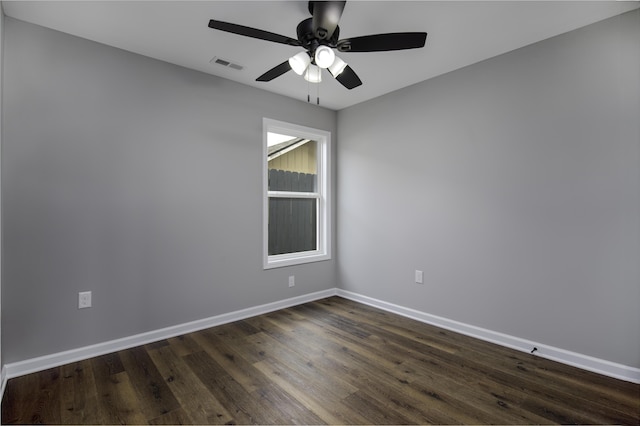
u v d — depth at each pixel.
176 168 2.82
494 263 2.67
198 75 2.94
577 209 2.26
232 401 1.87
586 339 2.22
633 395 1.92
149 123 2.67
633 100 2.04
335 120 4.11
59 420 1.70
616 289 2.11
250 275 3.31
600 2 1.96
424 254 3.18
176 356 2.43
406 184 3.33
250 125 3.29
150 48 2.54
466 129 2.85
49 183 2.25
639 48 2.02
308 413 1.76
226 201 3.13
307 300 3.82
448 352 2.50
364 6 2.00
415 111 3.24
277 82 3.22
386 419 1.71
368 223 3.72
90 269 2.41
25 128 2.16
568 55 2.29
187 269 2.88
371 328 3.00
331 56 1.83
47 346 2.24
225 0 1.95
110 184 2.49
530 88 2.46
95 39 2.40
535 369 2.23
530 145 2.47
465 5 1.99
